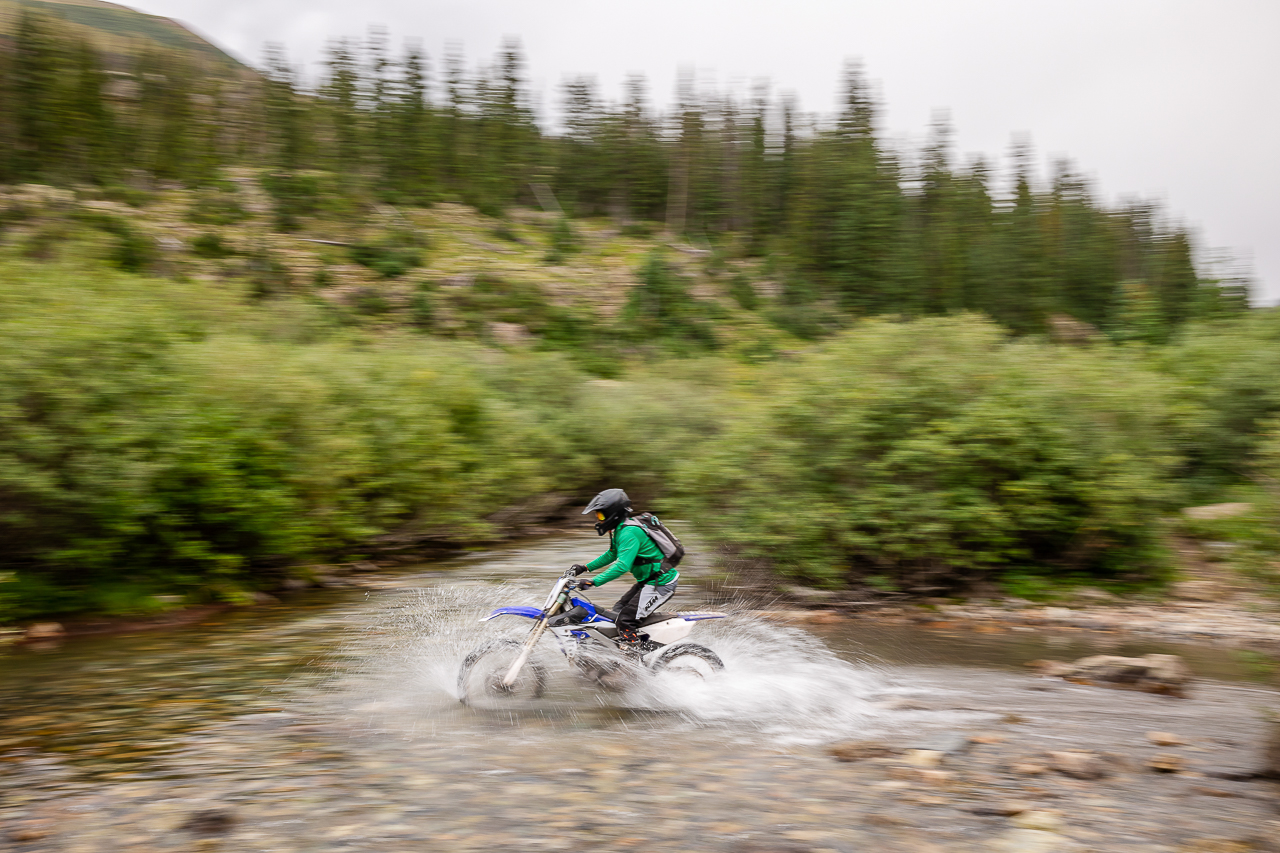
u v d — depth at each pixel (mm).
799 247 84500
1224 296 53812
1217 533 13602
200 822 4035
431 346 25969
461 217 93750
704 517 11359
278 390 11633
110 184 75312
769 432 11273
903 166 93688
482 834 3900
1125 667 7020
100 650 8156
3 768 4863
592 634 6348
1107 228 78438
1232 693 6711
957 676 7277
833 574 10711
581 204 106250
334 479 12344
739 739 5438
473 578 13383
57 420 9156
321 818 4090
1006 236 75188
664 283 72125
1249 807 4289
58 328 9414
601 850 3730
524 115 112562
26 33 85625
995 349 11883
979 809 4227
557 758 5004
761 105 112562
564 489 23016
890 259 75375
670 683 6297
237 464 10961
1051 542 11430
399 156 99000
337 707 6164
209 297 15859
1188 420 15789
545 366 28453
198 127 92625
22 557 9539
